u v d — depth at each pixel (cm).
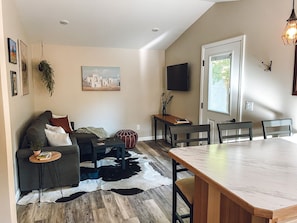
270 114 283
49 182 298
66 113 513
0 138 140
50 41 474
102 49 525
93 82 525
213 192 144
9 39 268
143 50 559
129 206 265
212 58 386
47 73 465
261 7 287
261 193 114
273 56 274
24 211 255
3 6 251
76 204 270
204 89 411
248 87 313
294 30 197
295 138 232
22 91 342
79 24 409
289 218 108
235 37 330
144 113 577
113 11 373
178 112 517
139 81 563
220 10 361
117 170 370
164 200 279
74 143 351
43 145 302
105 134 492
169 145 527
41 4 337
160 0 352
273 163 158
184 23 435
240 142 217
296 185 124
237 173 140
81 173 355
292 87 254
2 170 142
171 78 521
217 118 378
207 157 171
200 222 160
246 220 120
